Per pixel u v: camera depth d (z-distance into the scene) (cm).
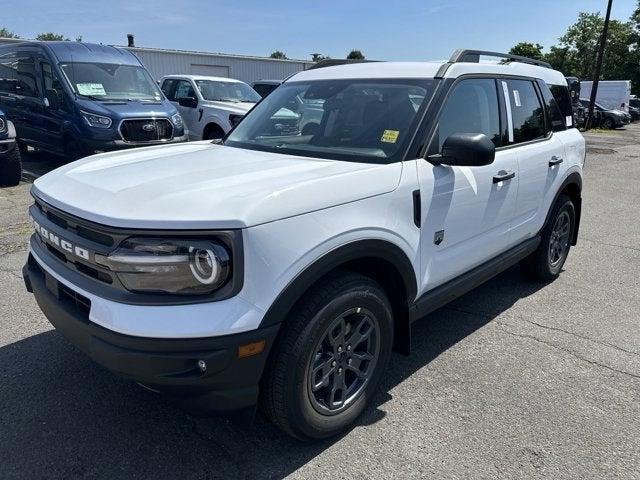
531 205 417
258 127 373
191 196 223
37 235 288
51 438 264
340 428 268
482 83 363
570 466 252
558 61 5356
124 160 312
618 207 845
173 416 283
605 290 481
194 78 1224
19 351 344
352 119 326
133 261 208
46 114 965
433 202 298
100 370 324
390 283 292
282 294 222
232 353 212
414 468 249
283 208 222
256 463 251
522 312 430
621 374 335
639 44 5009
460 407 298
